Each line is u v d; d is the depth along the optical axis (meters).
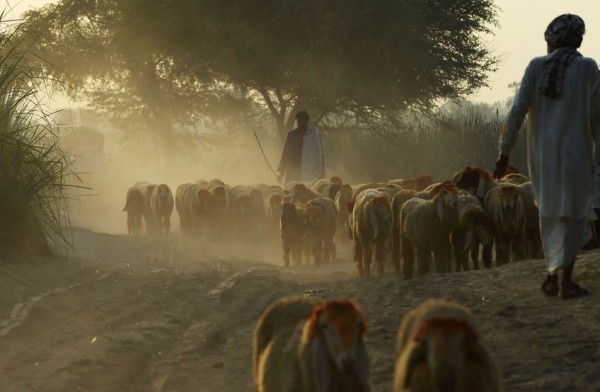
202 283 16.05
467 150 51.84
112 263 20.50
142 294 14.87
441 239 16.53
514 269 14.17
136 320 12.71
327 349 6.28
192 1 52.50
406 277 17.41
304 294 14.45
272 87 57.41
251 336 11.73
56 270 16.66
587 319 10.54
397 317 11.86
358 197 20.03
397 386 6.47
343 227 29.31
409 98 57.53
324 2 52.03
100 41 58.91
